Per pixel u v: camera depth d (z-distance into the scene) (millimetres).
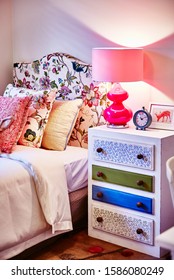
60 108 2512
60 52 2719
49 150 2465
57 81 2688
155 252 2115
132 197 2156
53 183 2133
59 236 2299
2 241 1925
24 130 2459
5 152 2309
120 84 2461
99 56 2225
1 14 2910
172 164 1436
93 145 2271
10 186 1974
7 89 2791
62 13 2670
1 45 2943
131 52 2191
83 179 2369
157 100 2348
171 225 2180
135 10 2354
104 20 2488
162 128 2264
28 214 2047
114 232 2250
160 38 2283
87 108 2549
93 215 2320
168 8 2229
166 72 2291
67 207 2193
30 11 2846
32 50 2893
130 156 2141
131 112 2332
